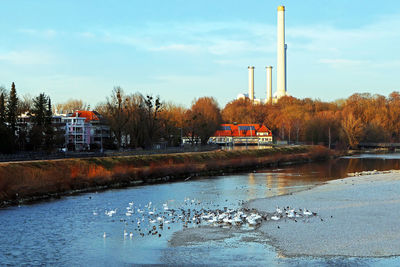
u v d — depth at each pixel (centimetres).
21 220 5041
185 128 17662
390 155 17488
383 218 5022
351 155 17675
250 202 6244
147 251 3853
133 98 13875
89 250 3881
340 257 3647
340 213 5338
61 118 15612
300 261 3559
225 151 13588
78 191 7400
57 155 10219
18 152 11294
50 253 3794
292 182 8706
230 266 3459
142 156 10488
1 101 12006
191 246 3997
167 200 6475
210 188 7844
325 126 19775
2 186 6400
